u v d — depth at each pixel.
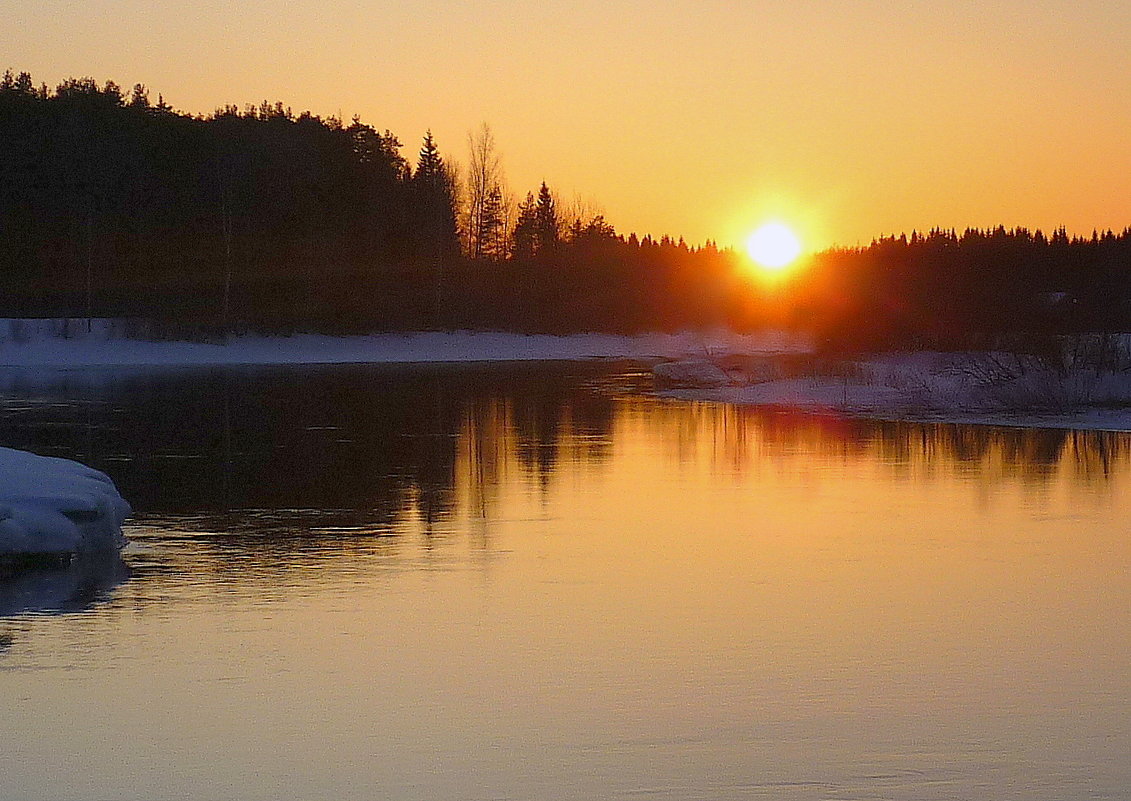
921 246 131.88
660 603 18.50
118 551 22.91
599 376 94.31
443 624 17.28
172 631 16.95
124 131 146.00
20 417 53.41
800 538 24.00
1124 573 20.61
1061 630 16.92
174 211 143.12
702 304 177.75
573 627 17.11
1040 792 11.35
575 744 12.61
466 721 13.29
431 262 161.88
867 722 13.23
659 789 11.44
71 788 11.54
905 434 45.53
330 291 146.62
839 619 17.52
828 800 11.18
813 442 42.72
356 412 56.97
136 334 128.12
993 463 36.25
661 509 27.80
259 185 147.25
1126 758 12.17
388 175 169.25
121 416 54.12
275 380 87.31
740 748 12.47
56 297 136.62
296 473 34.56
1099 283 121.44
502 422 51.41
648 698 14.02
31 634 16.80
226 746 12.58
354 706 13.78
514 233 185.62
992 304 100.62
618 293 175.00
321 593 19.28
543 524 25.83
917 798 11.22
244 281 143.00
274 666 15.28
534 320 161.00
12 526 21.59
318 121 167.62
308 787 11.52
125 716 13.48
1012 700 13.91
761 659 15.54
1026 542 23.48
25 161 137.88
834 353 87.00
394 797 11.30
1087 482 31.98
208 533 24.84
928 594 19.06
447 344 145.50
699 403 62.59
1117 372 58.44
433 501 29.19
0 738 12.84
